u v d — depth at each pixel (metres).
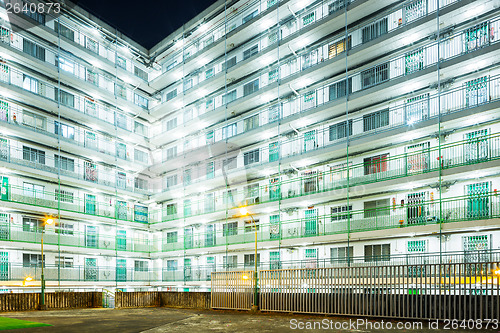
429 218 26.73
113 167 43.72
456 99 27.38
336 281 15.70
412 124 27.61
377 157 30.94
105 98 42.88
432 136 27.92
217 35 43.38
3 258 31.80
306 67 35.88
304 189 34.94
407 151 29.33
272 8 36.28
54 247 34.72
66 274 34.97
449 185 26.77
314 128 35.31
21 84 35.38
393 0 30.16
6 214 33.03
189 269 40.91
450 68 26.67
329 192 31.22
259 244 34.06
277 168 36.22
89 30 42.56
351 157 32.44
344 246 31.41
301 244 33.25
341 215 32.22
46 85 37.59
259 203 35.81
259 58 37.19
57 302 23.36
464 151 26.50
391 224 28.25
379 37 29.88
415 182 27.33
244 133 38.12
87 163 41.06
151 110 47.75
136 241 44.38
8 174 33.56
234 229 39.22
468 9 26.34
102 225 41.03
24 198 33.38
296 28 36.81
